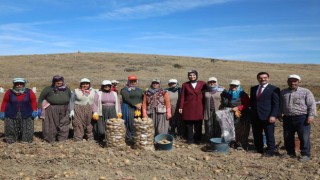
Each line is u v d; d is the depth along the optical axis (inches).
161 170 179.2
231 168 182.4
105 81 238.7
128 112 239.0
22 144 229.8
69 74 1334.9
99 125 238.5
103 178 163.5
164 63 1733.5
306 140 195.5
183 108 234.4
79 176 168.1
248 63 1903.3
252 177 169.9
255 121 211.5
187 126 235.9
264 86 207.9
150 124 215.0
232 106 223.0
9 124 233.1
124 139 223.1
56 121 238.8
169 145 215.5
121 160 193.8
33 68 1523.1
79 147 221.0
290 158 200.5
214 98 231.3
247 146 224.4
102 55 2010.3
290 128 199.6
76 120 237.1
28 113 236.1
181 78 1171.3
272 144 206.8
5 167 183.3
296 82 194.7
